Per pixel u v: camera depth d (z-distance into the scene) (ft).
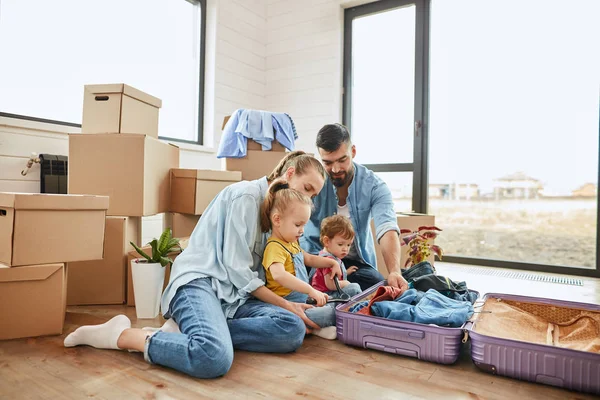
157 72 11.16
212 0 12.19
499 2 11.23
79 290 6.43
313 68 13.05
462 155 12.21
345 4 12.58
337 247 5.94
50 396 3.57
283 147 9.37
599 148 9.74
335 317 5.23
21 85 8.29
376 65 12.48
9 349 4.61
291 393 3.67
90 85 6.77
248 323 4.56
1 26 7.98
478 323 4.65
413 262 7.66
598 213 9.69
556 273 10.06
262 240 5.19
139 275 5.71
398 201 12.17
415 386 3.83
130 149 6.51
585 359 3.64
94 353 4.50
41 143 8.29
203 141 12.30
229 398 3.57
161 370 4.10
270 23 13.80
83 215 5.41
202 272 4.71
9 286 4.88
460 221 12.93
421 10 11.68
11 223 4.84
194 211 7.39
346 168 6.38
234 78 12.82
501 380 3.97
